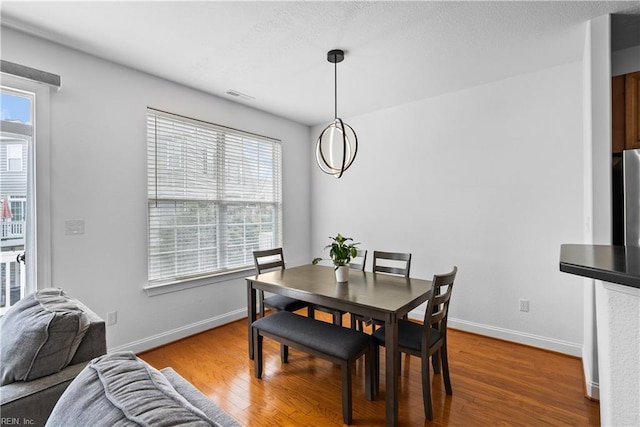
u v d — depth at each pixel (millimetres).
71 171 2383
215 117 3400
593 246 1057
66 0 1829
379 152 3871
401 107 3676
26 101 2203
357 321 3150
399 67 2730
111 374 822
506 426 1836
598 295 1015
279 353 2807
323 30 2166
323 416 1938
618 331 717
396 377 1828
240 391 2201
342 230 4258
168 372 1288
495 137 3051
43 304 1521
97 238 2521
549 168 2777
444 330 2164
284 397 2131
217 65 2686
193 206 3229
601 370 975
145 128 2820
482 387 2232
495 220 3061
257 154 3895
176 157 3080
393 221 3758
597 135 2006
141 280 2797
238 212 3676
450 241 3332
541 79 2803
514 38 2270
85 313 1558
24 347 1270
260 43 2334
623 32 2160
